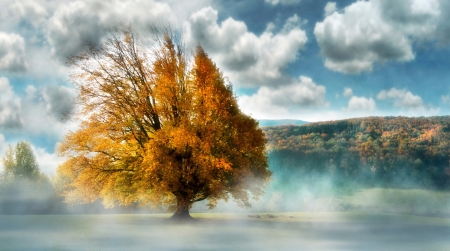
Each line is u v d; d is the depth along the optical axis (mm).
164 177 23391
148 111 26188
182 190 25344
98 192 25578
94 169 25047
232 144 25453
